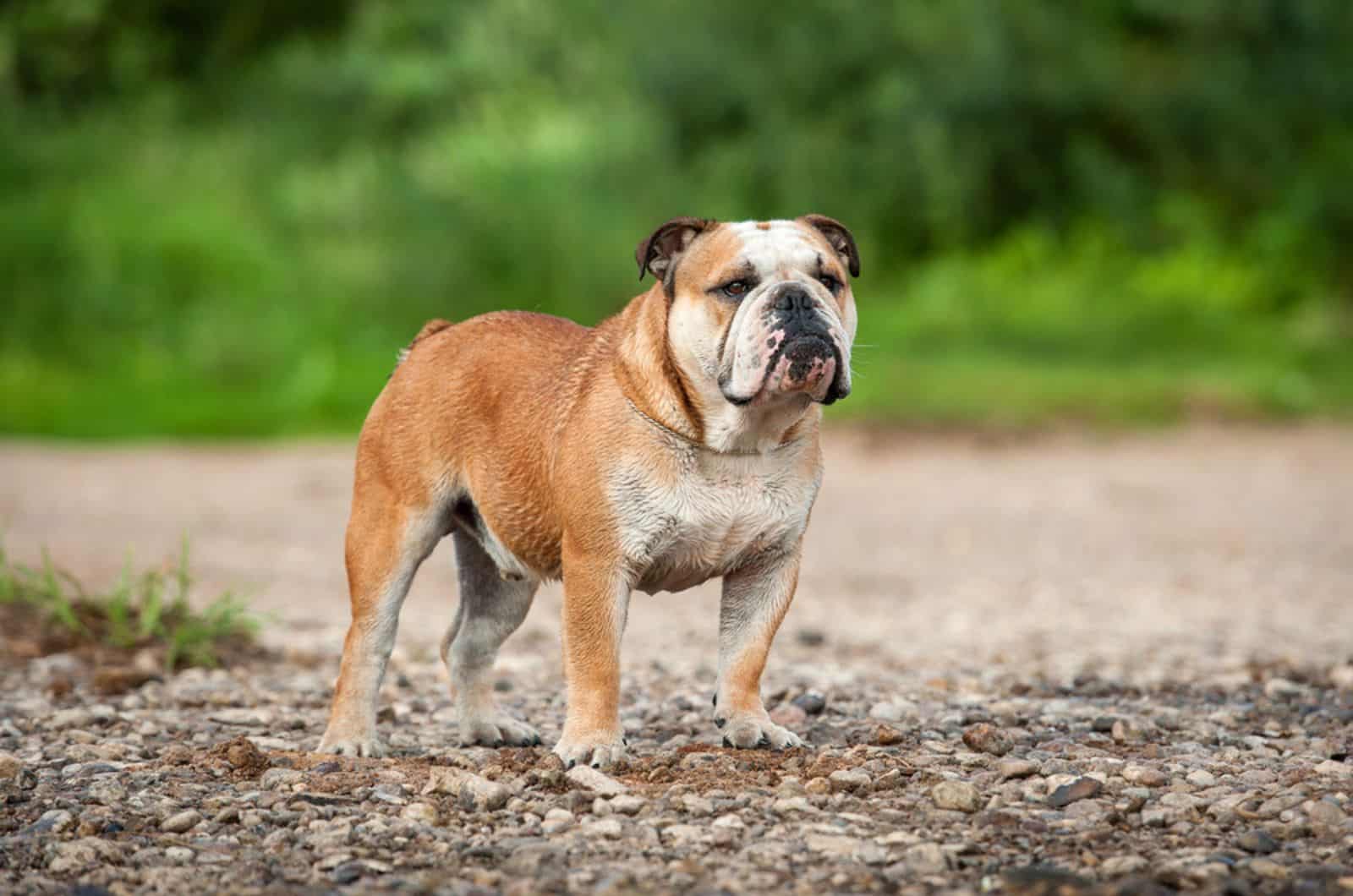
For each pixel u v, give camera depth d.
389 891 5.06
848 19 33.84
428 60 38.56
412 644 10.80
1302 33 34.78
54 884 5.19
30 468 21.20
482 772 6.44
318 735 7.64
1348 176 32.91
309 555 14.91
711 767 6.46
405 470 7.15
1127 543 15.76
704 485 6.48
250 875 5.26
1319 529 16.31
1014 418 24.20
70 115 38.41
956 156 32.69
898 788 6.20
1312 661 9.55
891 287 32.03
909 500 18.70
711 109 33.97
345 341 29.47
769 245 6.44
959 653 10.29
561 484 6.57
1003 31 33.59
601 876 5.18
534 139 33.47
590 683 6.57
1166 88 34.12
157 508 17.81
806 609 12.41
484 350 7.23
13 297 29.42
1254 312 30.97
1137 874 5.13
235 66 41.84
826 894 5.02
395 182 32.81
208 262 30.73
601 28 36.72
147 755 7.04
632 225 31.48
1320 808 5.71
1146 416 24.67
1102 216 33.00
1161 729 7.40
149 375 28.34
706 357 6.33
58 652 9.77
